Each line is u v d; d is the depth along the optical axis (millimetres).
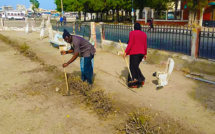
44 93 4957
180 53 6543
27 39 14617
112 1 34969
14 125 3646
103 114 3947
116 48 8984
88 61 5102
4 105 4371
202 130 3447
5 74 6430
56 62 7852
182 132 3387
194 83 5484
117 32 9055
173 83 5500
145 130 3262
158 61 7145
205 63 5738
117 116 3893
